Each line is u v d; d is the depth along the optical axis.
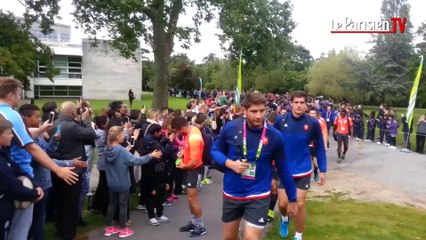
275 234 5.91
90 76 45.91
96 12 19.64
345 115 13.78
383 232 6.10
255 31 21.88
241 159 3.75
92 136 5.48
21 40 19.47
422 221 6.88
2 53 17.19
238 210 3.82
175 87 56.41
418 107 49.16
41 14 19.94
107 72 46.28
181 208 7.38
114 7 17.73
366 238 5.81
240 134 3.77
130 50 21.38
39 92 45.12
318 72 48.28
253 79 53.84
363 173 11.52
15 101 3.92
